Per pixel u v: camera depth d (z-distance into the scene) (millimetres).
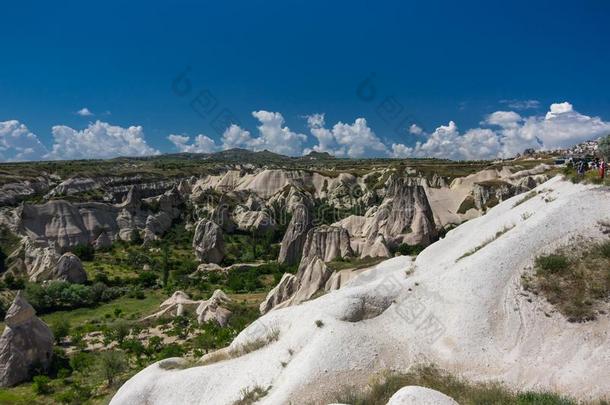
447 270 23094
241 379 20297
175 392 21219
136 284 75562
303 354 19469
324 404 16906
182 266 84250
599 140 31109
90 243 92375
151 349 44844
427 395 11789
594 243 21297
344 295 22047
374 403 15984
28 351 41781
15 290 67625
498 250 22188
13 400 36188
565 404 14352
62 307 65062
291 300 46531
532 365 17203
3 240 82000
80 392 35906
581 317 18469
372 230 83062
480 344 18562
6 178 106500
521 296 19953
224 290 70438
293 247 84438
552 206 24391
